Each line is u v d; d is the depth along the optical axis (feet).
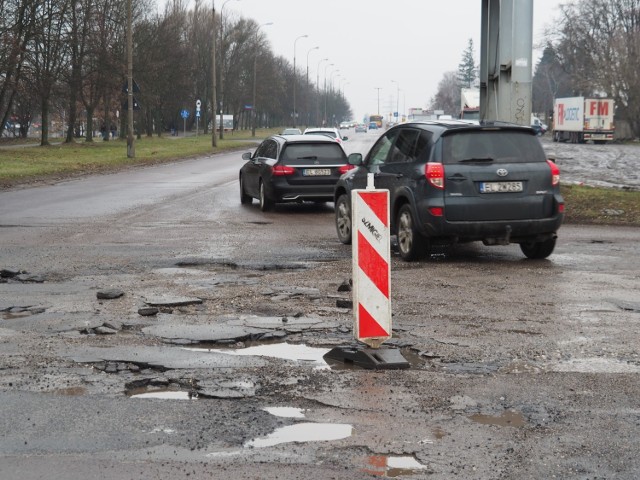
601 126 247.91
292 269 34.94
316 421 16.16
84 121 349.20
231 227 50.93
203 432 15.49
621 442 15.06
